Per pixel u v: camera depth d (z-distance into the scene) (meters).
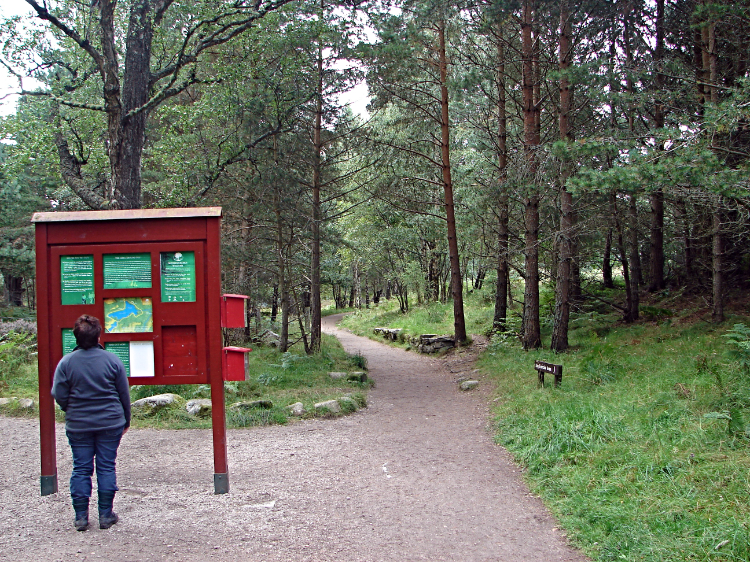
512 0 11.27
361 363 14.34
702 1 10.49
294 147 14.42
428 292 29.14
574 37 11.78
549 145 11.23
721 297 11.04
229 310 5.09
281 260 14.96
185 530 4.18
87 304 4.95
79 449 4.17
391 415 9.01
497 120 16.64
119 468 5.90
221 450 5.05
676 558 3.44
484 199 14.74
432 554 3.82
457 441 7.16
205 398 9.12
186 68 14.61
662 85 10.77
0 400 8.91
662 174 6.61
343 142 15.69
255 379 10.91
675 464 4.74
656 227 15.84
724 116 6.59
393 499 4.96
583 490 4.77
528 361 11.80
